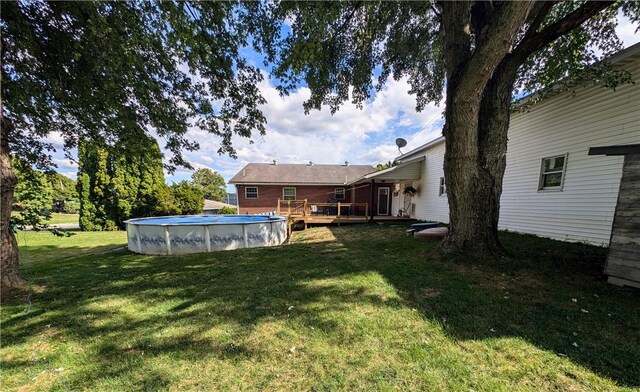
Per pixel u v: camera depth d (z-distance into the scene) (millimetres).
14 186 3756
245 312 2879
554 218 6309
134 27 3615
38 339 2391
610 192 5121
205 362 2016
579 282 3529
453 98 4270
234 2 3996
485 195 4512
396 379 1793
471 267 4141
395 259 5016
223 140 5953
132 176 14078
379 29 6074
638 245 3168
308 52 4426
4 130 3564
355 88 7156
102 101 4598
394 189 17094
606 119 5172
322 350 2141
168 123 5391
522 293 3199
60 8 3498
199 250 7504
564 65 5164
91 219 13570
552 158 6422
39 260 6422
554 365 1893
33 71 4227
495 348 2113
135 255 6941
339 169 21125
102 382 1819
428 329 2414
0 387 1790
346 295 3271
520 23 3219
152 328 2566
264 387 1748
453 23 4461
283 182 18531
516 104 6746
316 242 7902
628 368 1844
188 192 15336
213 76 4973
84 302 3268
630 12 4719
